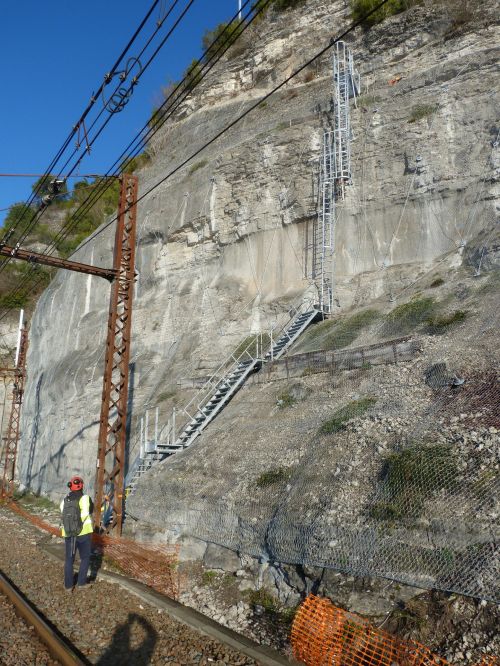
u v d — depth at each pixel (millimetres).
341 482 9289
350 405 12281
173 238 26562
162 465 15172
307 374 15625
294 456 11336
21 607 8445
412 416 10531
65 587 9945
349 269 20766
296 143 23078
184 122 36375
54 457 27141
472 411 9695
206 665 6707
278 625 8211
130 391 23469
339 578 7988
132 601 9242
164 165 33656
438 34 22891
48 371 33250
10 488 28953
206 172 25891
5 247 14695
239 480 11609
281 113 26797
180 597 9742
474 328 13203
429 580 6711
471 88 19844
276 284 22484
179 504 12422
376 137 21312
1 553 13789
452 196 19250
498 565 6363
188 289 25312
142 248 28344
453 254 18266
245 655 7016
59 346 33500
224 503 11094
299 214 22234
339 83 22453
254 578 9547
